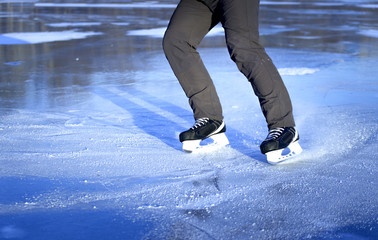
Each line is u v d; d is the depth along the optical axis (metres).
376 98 3.99
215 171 2.28
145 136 2.94
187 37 2.60
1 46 7.42
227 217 1.74
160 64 6.00
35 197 1.92
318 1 20.00
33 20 11.34
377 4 18.36
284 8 15.95
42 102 3.92
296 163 2.40
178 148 2.70
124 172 2.25
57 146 2.69
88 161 2.42
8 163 2.37
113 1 19.41
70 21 11.27
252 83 2.49
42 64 5.93
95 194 1.96
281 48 7.32
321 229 1.64
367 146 2.68
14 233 1.59
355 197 1.93
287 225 1.68
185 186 2.07
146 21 11.45
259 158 2.50
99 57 6.52
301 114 3.46
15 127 3.12
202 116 2.63
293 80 4.84
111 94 4.27
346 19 12.33
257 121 3.29
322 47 7.46
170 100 4.03
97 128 3.12
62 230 1.62
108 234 1.60
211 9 2.54
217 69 5.54
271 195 1.96
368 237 1.59
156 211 1.79
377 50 7.17
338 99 3.96
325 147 2.67
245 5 2.41
